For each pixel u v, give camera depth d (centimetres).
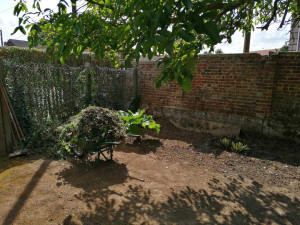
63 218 249
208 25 122
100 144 363
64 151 427
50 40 219
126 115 532
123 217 254
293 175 370
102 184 327
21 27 186
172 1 127
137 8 138
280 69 505
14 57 600
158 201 289
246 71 545
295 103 495
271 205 287
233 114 572
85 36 175
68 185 321
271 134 525
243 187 333
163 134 590
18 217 248
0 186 311
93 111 385
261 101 530
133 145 504
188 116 639
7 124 426
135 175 360
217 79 588
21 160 401
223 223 250
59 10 173
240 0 240
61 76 562
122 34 155
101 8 220
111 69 704
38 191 302
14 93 464
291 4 383
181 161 427
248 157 446
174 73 208
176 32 137
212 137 564
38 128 480
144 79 738
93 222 244
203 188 327
